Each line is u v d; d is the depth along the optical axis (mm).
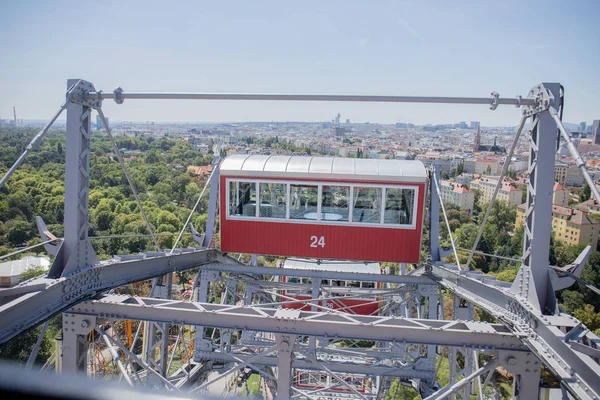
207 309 8141
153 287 11227
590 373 5578
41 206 84250
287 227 14508
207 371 13344
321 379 22672
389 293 14945
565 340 6246
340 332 7668
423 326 7766
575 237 84750
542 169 7523
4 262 56188
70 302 7688
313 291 14766
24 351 27500
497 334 7449
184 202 109250
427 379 12539
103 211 81375
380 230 14094
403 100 8500
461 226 94562
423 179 13750
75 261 8141
